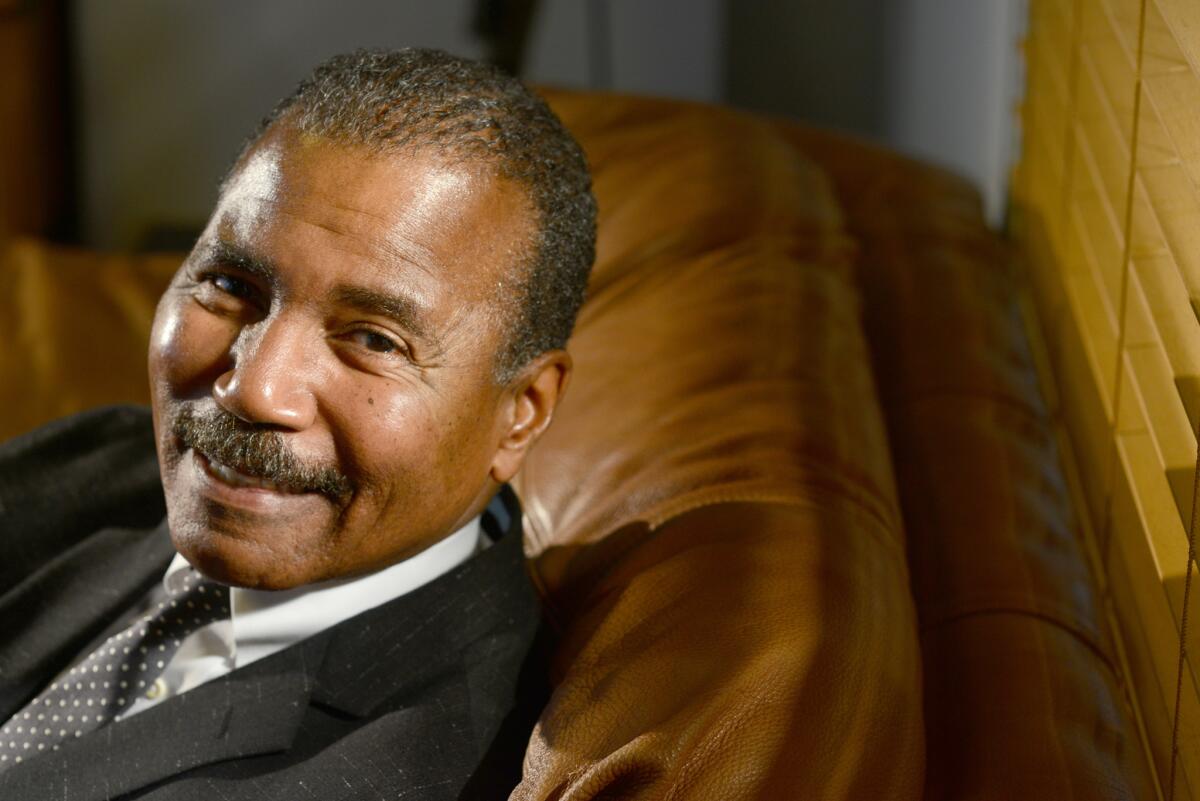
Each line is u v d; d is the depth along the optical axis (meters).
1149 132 0.93
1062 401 1.31
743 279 1.29
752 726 0.77
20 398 1.57
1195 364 0.80
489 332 0.83
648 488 1.05
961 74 1.92
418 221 0.79
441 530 0.90
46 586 1.02
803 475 1.02
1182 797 0.80
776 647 0.82
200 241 0.86
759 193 1.43
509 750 0.89
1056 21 1.39
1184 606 0.78
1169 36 0.86
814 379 1.15
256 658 0.92
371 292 0.79
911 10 2.05
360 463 0.82
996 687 0.91
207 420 0.82
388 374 0.81
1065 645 0.96
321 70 0.85
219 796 0.82
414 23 2.39
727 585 0.88
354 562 0.87
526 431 0.92
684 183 1.44
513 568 0.97
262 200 0.80
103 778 0.83
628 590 0.92
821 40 2.27
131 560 1.03
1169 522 0.88
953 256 1.53
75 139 2.46
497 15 2.33
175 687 0.94
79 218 2.49
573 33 2.46
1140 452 0.96
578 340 1.29
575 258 0.89
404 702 0.90
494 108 0.82
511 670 0.93
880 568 0.94
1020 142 1.68
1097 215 1.14
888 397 1.34
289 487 0.82
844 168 1.70
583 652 0.88
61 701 0.93
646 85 2.50
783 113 2.38
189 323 0.83
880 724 0.80
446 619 0.92
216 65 2.42
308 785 0.82
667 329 1.24
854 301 1.39
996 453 1.20
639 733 0.78
